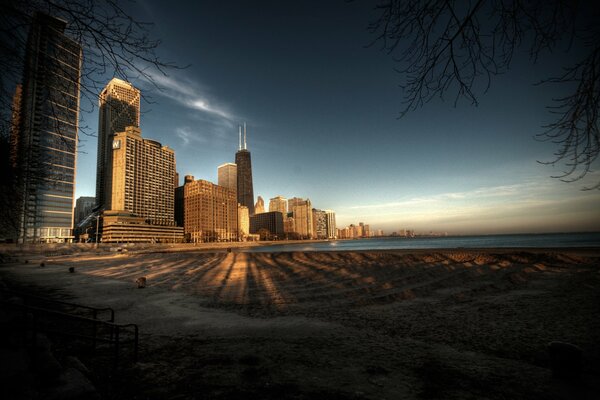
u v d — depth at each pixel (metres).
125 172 188.00
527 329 10.64
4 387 4.08
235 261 43.56
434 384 6.57
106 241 162.88
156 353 8.66
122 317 13.38
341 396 6.02
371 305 15.21
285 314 13.74
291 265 35.25
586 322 11.06
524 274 22.42
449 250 37.06
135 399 5.84
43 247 94.88
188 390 6.26
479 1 3.10
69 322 12.34
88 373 6.79
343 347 9.19
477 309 13.61
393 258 34.19
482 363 7.82
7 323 5.35
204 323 12.23
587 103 3.05
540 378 6.84
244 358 8.22
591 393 6.09
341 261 36.16
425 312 13.47
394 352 8.73
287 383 6.62
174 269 36.84
